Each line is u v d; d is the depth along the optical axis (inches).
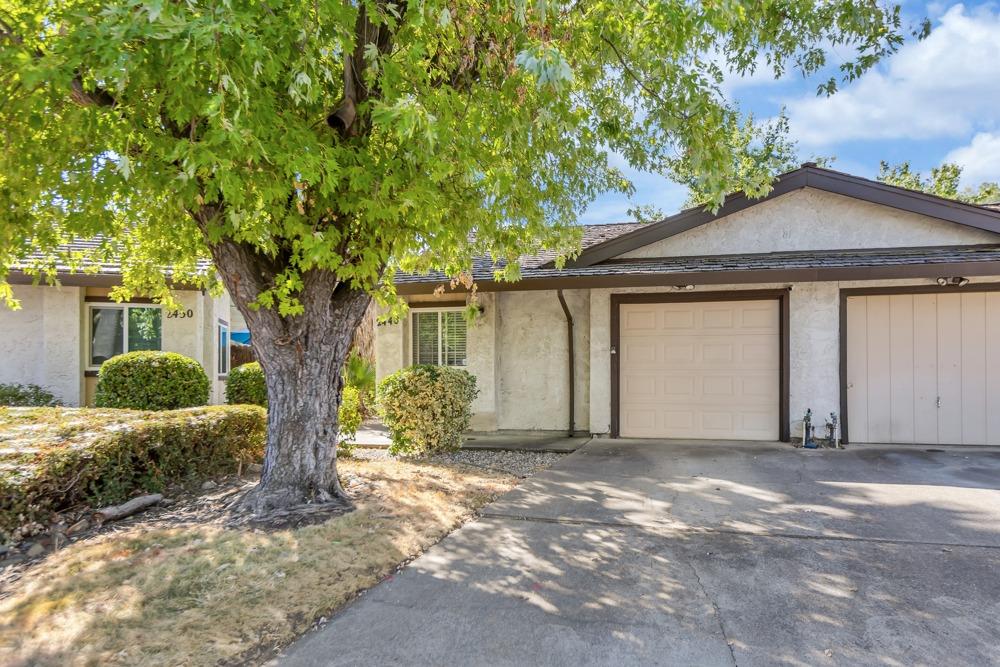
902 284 328.8
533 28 170.6
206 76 133.3
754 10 217.9
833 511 203.6
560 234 241.0
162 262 236.8
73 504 192.7
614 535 180.9
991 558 159.5
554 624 124.1
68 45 123.8
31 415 252.2
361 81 174.6
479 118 172.4
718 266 315.9
